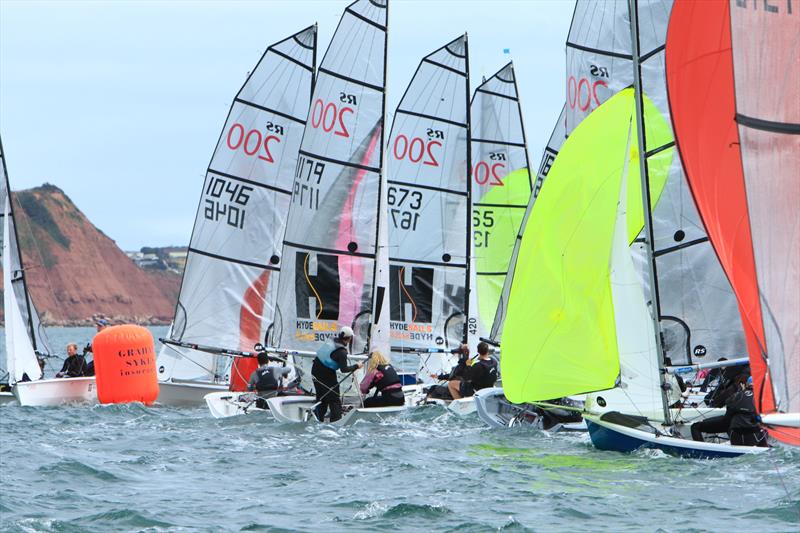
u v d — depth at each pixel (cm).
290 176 7344
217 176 7250
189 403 7025
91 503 3581
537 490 3719
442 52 7244
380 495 3691
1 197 7544
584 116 6066
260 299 7294
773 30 2812
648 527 3167
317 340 6141
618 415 4378
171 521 3312
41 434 5372
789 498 3425
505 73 8100
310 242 6178
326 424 5431
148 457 4553
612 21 5966
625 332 4381
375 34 6228
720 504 3422
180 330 7269
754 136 2809
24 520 3266
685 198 4888
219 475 4134
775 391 2820
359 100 6212
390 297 7194
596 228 4456
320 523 3288
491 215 8056
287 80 7306
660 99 5062
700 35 3488
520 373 4578
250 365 7162
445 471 4150
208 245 7262
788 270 2822
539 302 4553
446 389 6162
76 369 7275
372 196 6212
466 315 7275
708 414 4484
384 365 5656
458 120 7250
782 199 2825
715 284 4753
